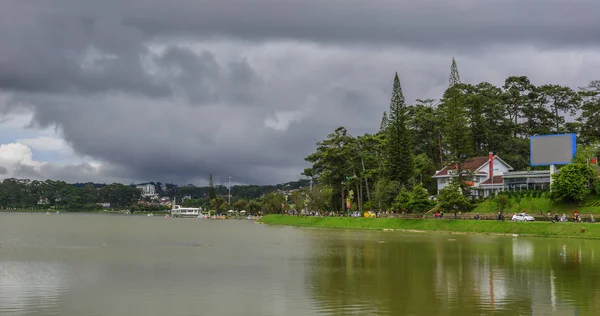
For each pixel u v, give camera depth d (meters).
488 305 41.56
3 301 42.31
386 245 89.31
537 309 40.31
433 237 107.56
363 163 187.00
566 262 64.69
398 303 42.28
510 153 185.38
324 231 139.88
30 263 64.50
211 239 108.88
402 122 159.12
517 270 58.47
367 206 167.50
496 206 135.12
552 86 195.50
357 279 52.91
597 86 172.88
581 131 177.50
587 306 41.25
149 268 60.16
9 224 197.38
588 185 125.75
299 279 52.88
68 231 144.38
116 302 42.09
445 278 53.44
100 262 65.62
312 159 199.38
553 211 125.62
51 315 38.19
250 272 57.31
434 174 181.62
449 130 147.62
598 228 98.62
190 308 40.31
